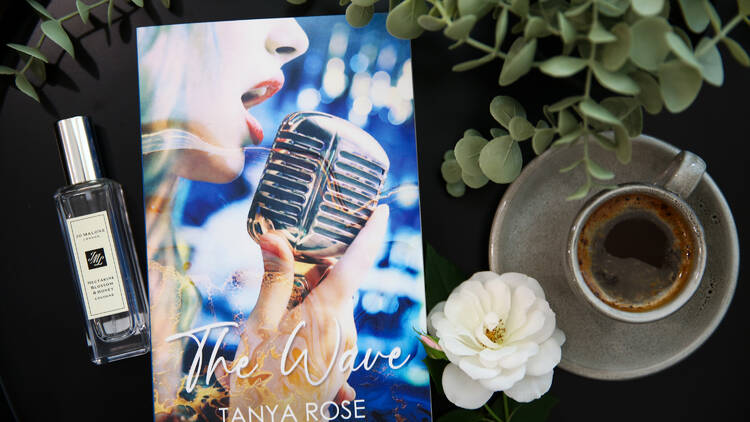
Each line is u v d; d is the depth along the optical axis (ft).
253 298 1.30
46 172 1.35
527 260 1.30
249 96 1.31
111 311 1.31
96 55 1.34
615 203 1.26
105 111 1.34
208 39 1.31
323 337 1.30
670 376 1.35
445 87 1.34
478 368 1.20
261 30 1.32
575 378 1.35
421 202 1.34
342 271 1.31
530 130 1.21
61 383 1.34
